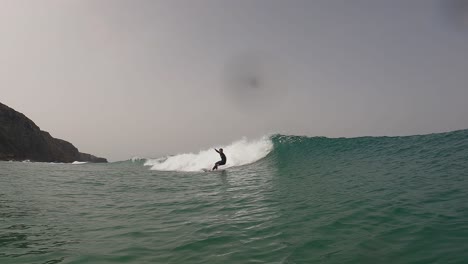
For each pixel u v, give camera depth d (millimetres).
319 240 5406
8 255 5051
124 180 16250
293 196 9391
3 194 11242
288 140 23078
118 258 4902
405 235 5297
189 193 11453
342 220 6473
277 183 12109
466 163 11242
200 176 16719
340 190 9547
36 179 16297
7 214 8117
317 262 4488
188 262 4688
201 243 5586
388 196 8133
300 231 5984
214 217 7594
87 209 8867
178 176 17531
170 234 6254
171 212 8398
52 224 7160
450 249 4559
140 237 6082
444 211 6414
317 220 6637
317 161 17125
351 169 13398
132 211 8602
